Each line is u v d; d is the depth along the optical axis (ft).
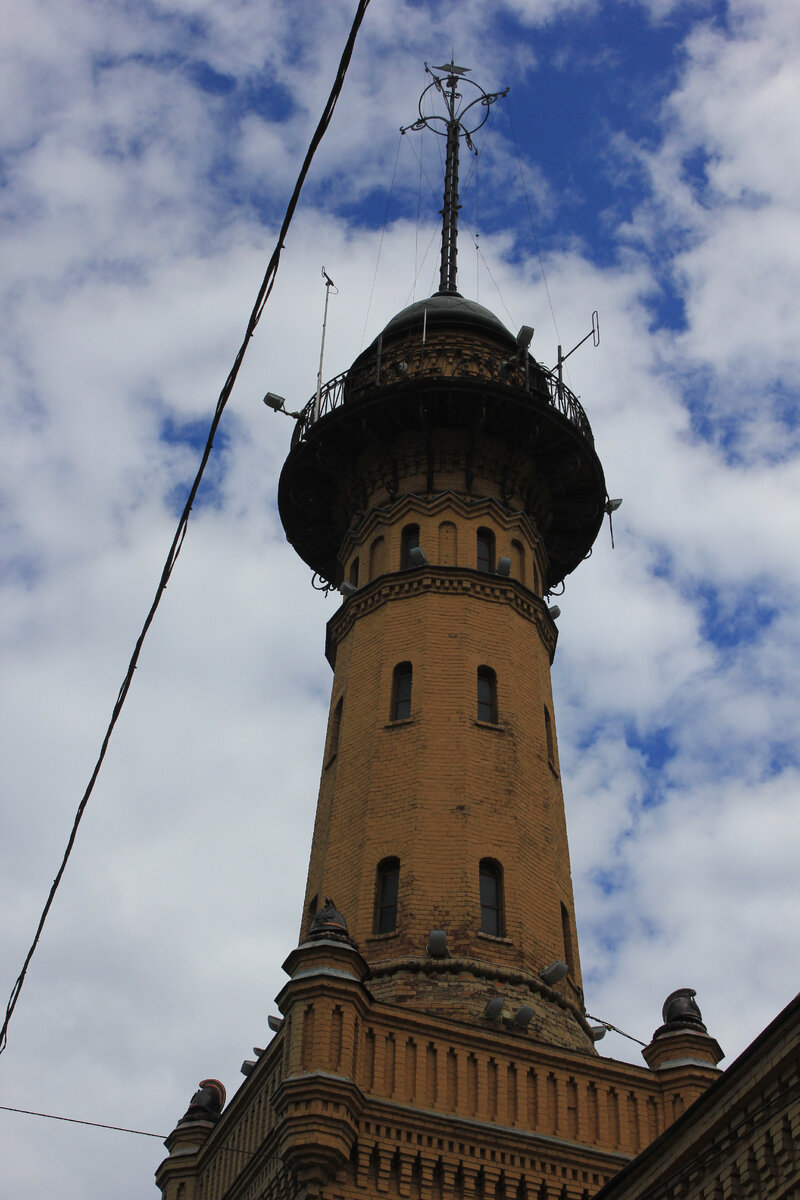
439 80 153.07
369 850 92.99
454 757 96.53
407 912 88.69
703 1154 53.83
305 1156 70.95
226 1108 88.12
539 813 97.40
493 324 125.29
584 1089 80.89
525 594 108.58
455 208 144.66
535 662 106.63
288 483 120.37
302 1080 72.28
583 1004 93.20
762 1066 51.44
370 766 97.60
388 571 109.19
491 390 111.96
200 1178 90.89
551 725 106.32
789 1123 50.11
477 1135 76.07
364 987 77.25
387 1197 72.49
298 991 76.28
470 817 93.45
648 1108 81.56
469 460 114.21
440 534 110.01
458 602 105.29
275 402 121.60
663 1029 86.48
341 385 119.65
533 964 88.58
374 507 114.01
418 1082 76.74
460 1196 74.28
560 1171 77.00
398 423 114.83
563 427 114.83
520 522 113.60
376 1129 73.92
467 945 87.15
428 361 119.34
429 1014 79.51
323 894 94.07
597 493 119.96
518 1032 82.99
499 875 92.12
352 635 107.76
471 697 100.22
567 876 98.48
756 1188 51.19
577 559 126.72
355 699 103.35
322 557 126.82
